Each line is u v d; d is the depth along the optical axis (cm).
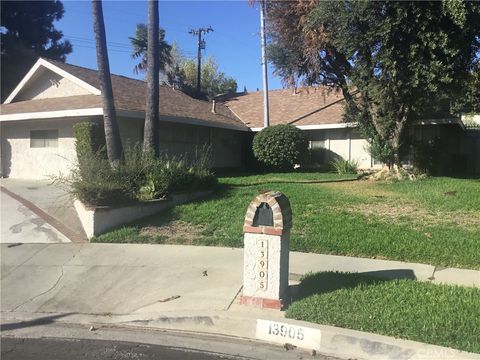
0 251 911
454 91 1456
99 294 699
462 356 448
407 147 1744
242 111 2627
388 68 1398
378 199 1220
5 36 3334
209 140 2216
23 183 1644
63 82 1902
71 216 1117
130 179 1108
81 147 1568
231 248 871
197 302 627
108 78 1184
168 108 1919
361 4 1342
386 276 686
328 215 1030
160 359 496
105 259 838
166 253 852
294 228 936
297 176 1869
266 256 588
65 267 811
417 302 568
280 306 584
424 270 710
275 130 2098
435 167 1838
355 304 567
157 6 1272
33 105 1852
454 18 1227
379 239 844
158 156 1281
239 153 2472
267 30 1827
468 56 1412
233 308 594
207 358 496
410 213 1053
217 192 1330
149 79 1268
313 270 726
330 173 2059
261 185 1499
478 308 545
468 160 2378
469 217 1001
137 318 604
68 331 588
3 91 3284
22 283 757
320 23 1516
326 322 532
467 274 688
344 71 1756
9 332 591
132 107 1653
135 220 1052
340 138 2277
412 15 1323
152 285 710
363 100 1772
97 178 1043
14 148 1903
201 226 1003
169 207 1148
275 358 492
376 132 1758
